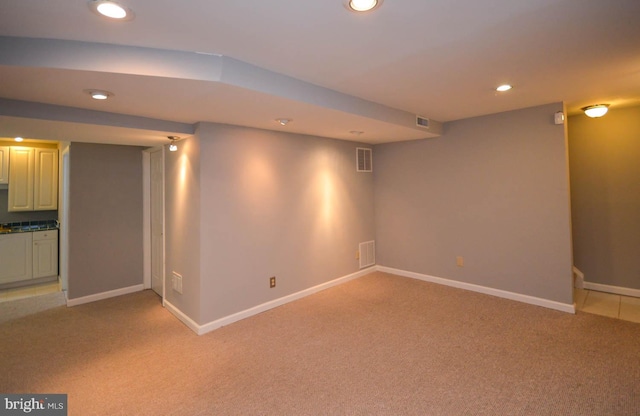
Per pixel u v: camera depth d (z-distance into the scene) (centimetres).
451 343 287
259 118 307
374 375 241
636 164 387
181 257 349
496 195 396
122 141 360
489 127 397
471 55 214
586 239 423
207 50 196
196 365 258
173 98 235
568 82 274
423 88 281
